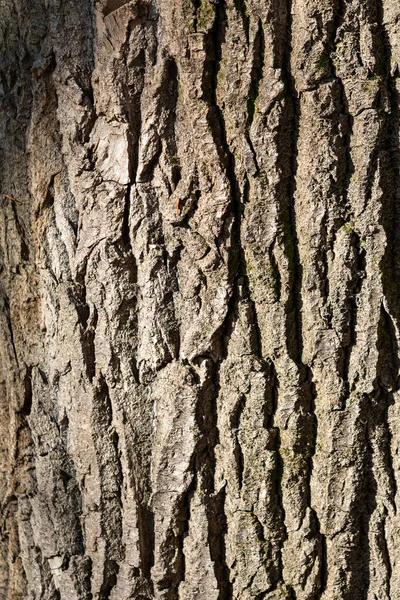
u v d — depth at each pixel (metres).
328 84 0.92
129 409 0.99
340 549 0.99
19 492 1.07
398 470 0.98
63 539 1.04
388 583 0.99
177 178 0.95
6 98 1.00
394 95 0.93
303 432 0.98
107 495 1.01
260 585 1.00
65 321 0.99
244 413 0.97
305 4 0.91
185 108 0.94
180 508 1.00
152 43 0.94
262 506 0.99
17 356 1.04
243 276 0.96
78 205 0.97
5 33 0.98
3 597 1.11
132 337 0.98
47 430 1.03
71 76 0.95
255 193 0.94
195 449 0.98
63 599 1.05
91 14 0.94
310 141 0.93
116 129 0.95
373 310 0.95
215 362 0.97
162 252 0.97
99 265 0.97
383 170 0.94
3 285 1.04
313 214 0.94
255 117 0.93
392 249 0.95
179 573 1.01
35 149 0.98
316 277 0.95
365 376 0.96
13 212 1.01
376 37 0.92
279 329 0.96
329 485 0.98
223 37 0.92
